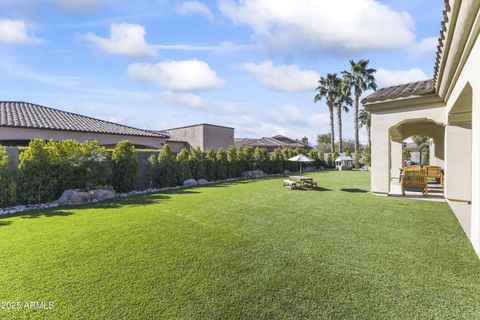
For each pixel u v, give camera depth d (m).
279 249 4.73
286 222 6.55
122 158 11.48
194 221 6.63
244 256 4.41
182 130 29.70
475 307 2.96
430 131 14.16
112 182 11.21
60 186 9.47
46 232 5.64
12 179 8.41
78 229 5.88
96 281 3.54
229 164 18.41
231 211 7.79
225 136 30.27
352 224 6.38
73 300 3.11
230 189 12.74
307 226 6.21
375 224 6.38
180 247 4.81
